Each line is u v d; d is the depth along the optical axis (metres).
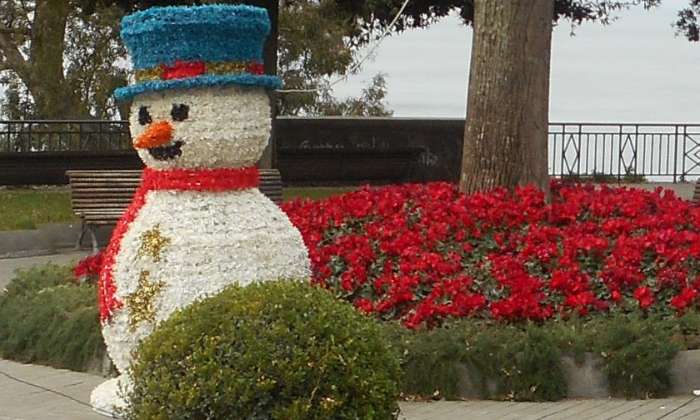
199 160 8.88
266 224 8.99
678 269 10.80
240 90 8.92
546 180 12.54
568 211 11.95
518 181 12.42
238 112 8.89
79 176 16.23
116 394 8.97
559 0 22.95
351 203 12.56
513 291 10.33
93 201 16.28
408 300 10.54
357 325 7.40
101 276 9.16
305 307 7.35
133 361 7.95
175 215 8.89
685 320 10.27
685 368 9.79
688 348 10.05
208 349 7.17
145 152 8.97
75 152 24.45
